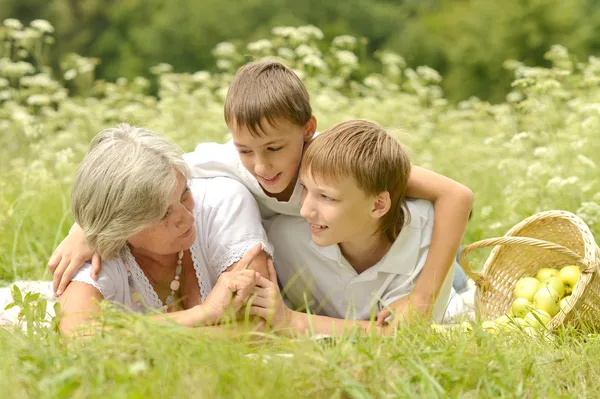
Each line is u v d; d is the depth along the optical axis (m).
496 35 15.45
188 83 7.27
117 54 15.09
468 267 3.30
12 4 15.19
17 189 5.30
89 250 2.88
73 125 6.53
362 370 2.21
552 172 4.77
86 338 2.43
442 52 15.56
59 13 15.20
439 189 3.19
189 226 2.83
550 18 15.48
